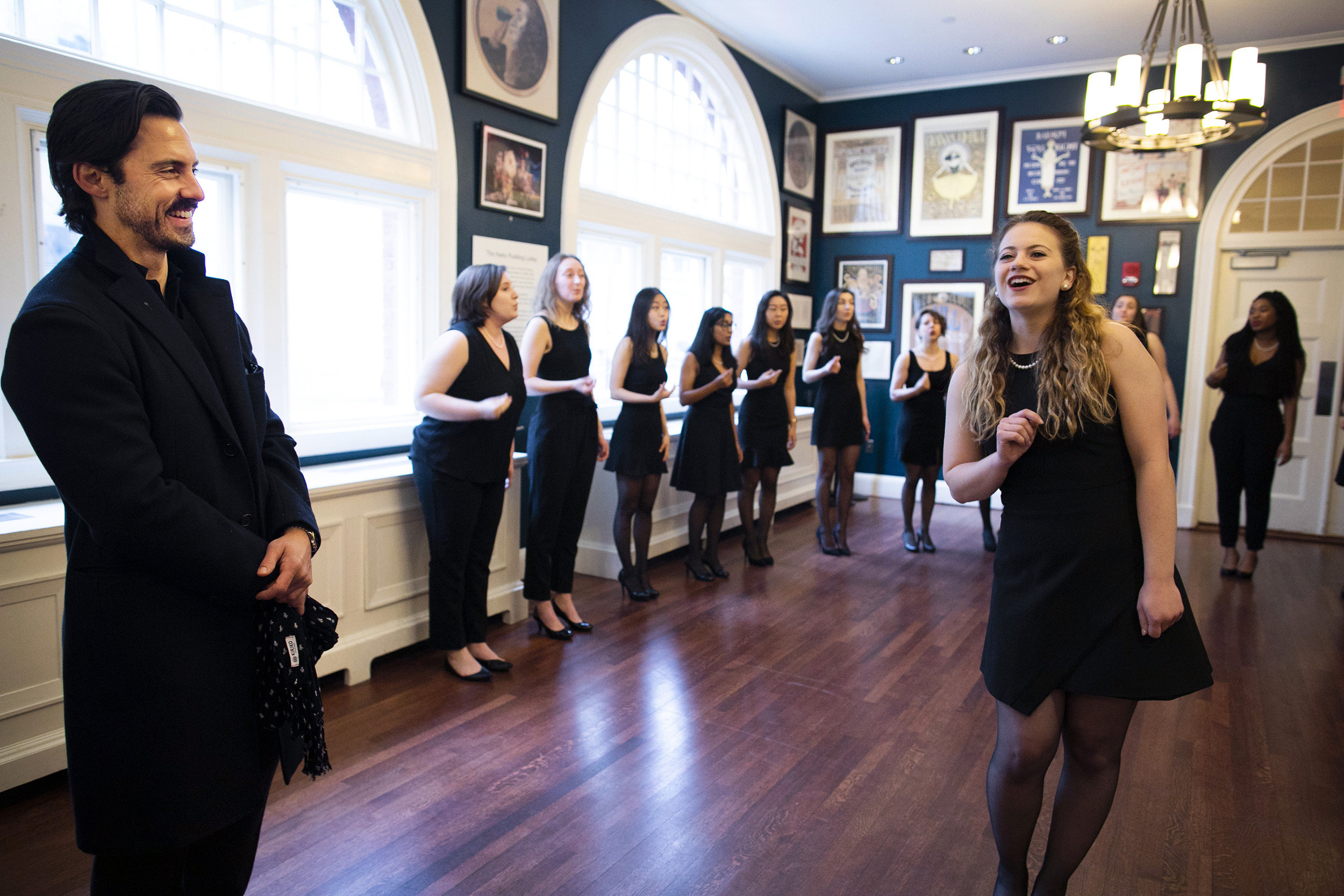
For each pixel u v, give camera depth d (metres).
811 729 2.78
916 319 7.15
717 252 6.06
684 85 5.89
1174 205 6.25
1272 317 4.64
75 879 1.91
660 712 2.88
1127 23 5.57
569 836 2.12
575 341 3.49
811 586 4.47
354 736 2.66
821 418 5.12
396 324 3.89
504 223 4.28
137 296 1.17
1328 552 5.58
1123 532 1.53
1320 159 5.89
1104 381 1.52
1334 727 2.87
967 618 3.96
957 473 1.72
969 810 2.29
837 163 7.36
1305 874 2.03
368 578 3.12
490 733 2.69
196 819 1.17
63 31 2.65
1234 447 4.81
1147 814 2.30
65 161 1.14
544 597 3.58
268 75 3.26
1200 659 1.53
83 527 1.16
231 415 1.28
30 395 1.07
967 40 5.98
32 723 2.23
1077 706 1.58
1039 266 1.55
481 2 3.99
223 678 1.20
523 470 4.45
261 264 3.17
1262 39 5.82
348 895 1.87
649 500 4.15
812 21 5.67
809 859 2.05
